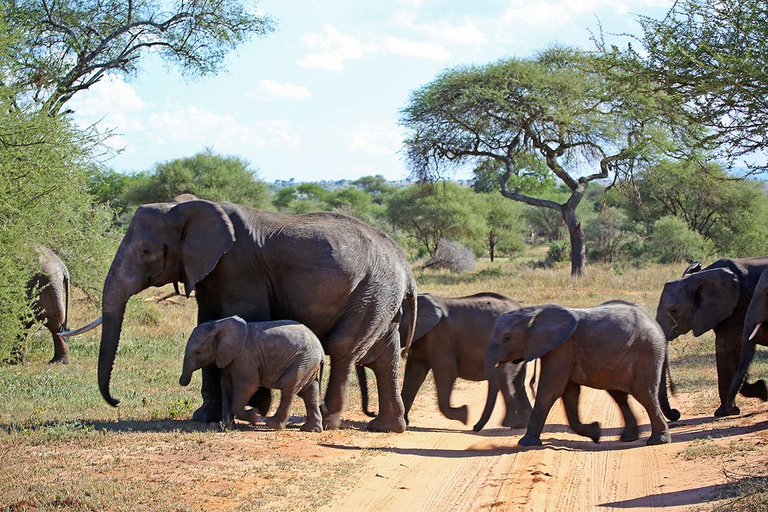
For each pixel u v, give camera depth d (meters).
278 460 8.78
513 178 51.78
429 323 11.61
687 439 10.17
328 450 9.46
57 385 13.16
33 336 16.78
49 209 14.20
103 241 18.72
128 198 56.66
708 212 56.03
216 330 9.88
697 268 13.85
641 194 56.16
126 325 19.61
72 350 17.05
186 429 9.95
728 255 54.44
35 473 7.85
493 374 10.41
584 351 10.16
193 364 9.87
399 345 11.46
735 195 53.75
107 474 7.97
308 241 10.46
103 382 10.23
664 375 11.51
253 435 9.79
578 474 8.65
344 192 78.38
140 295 25.06
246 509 7.16
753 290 12.54
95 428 9.92
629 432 10.60
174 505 7.08
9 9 21.72
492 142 45.53
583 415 12.38
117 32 25.17
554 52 45.38
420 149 45.94
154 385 13.55
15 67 13.89
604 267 50.62
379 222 63.41
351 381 14.81
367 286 10.84
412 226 61.22
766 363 15.59
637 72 8.95
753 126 8.36
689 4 8.61
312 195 106.38
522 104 42.03
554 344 10.06
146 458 8.56
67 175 13.77
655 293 31.88
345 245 10.66
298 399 13.23
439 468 8.92
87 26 25.36
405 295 11.56
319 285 10.43
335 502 7.55
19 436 9.27
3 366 14.82
